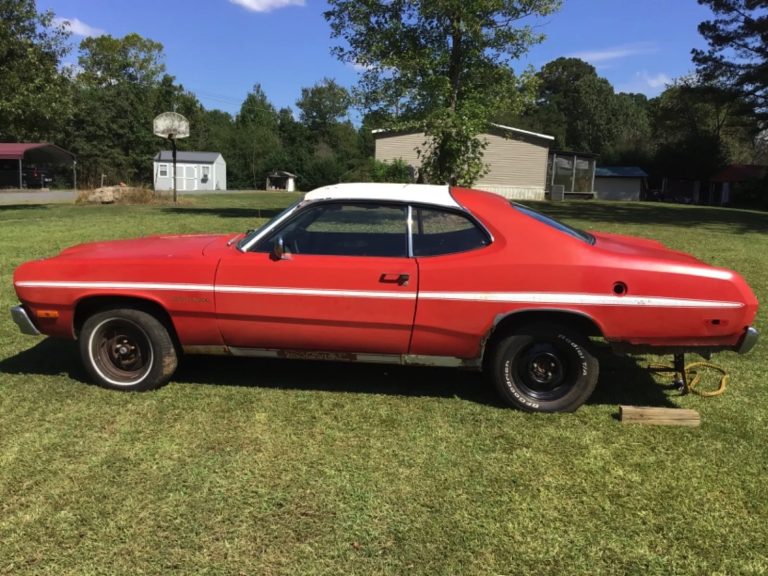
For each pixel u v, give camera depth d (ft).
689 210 95.96
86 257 14.37
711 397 15.10
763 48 126.00
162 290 13.69
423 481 10.85
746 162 210.79
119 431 12.47
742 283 12.94
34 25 70.95
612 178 166.40
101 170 166.91
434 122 52.95
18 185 153.28
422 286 13.11
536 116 258.57
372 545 9.09
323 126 283.59
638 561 8.89
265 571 8.50
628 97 283.38
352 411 13.69
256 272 13.46
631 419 13.32
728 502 10.40
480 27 52.42
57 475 10.78
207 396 14.34
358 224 13.79
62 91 75.10
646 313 12.80
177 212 66.13
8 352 17.21
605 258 13.00
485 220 13.39
